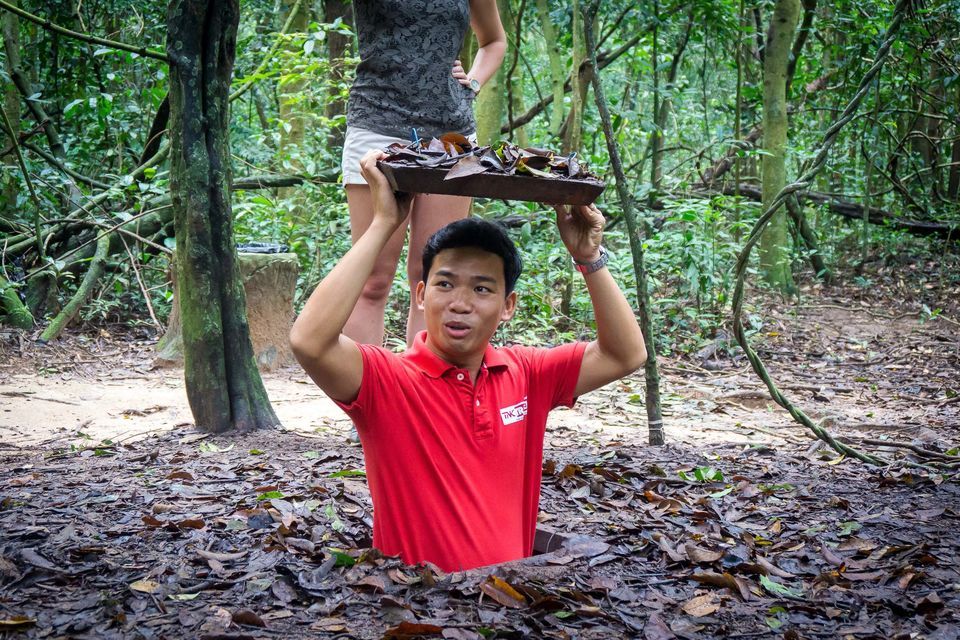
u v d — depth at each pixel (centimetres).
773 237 1067
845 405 651
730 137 1055
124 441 464
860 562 287
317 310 234
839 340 904
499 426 260
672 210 940
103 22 1123
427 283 254
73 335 798
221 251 454
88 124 1042
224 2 440
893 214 1245
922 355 842
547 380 269
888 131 1273
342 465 388
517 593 240
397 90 413
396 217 246
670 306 879
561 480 371
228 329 457
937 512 345
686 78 1594
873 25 1098
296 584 247
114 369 694
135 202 898
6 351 712
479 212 966
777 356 832
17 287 830
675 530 311
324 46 1152
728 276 900
